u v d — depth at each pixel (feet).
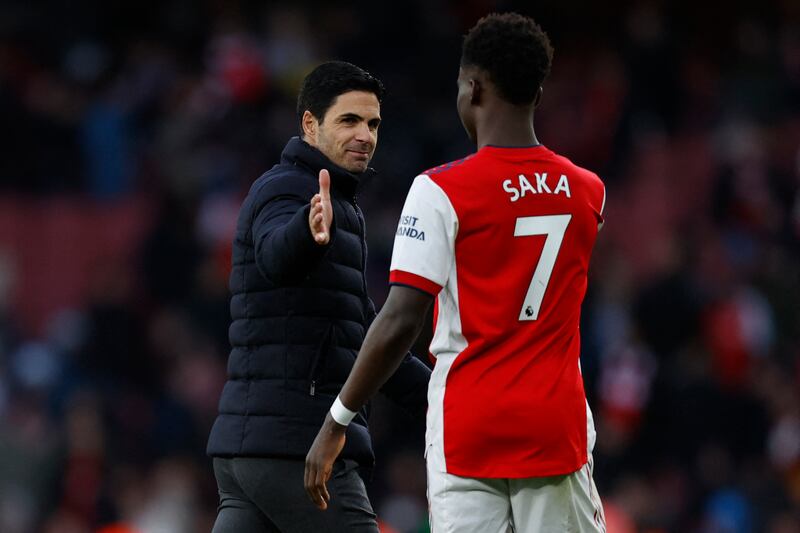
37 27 186.19
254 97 169.07
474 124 48.83
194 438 136.46
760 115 190.90
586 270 49.19
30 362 149.07
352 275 52.44
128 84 180.04
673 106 185.16
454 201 46.57
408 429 130.00
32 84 181.16
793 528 131.85
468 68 48.52
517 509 47.60
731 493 132.87
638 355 139.03
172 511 125.59
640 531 126.00
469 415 46.93
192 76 181.88
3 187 170.09
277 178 51.65
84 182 171.63
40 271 167.43
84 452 131.54
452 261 47.09
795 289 159.74
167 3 190.49
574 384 48.06
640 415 136.26
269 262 48.24
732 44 201.67
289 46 176.24
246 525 52.70
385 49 174.50
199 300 147.64
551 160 48.39
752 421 138.31
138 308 150.41
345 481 51.47
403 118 159.63
